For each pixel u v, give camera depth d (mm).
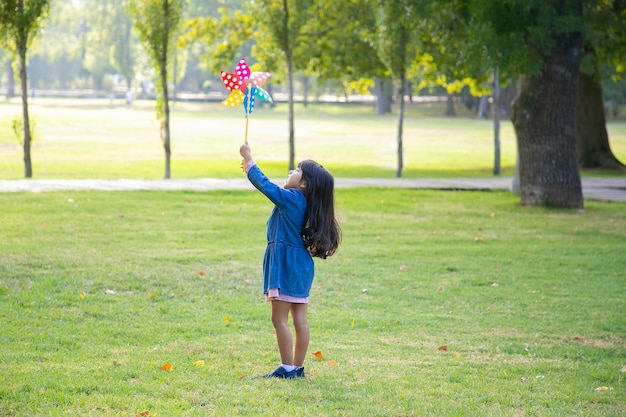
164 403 5188
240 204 16875
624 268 11539
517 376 6387
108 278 9547
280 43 24375
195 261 10852
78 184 19281
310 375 6078
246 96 5770
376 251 12273
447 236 13922
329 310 8633
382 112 91875
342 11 26594
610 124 75250
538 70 16500
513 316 8680
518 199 19250
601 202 19391
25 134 21469
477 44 16500
